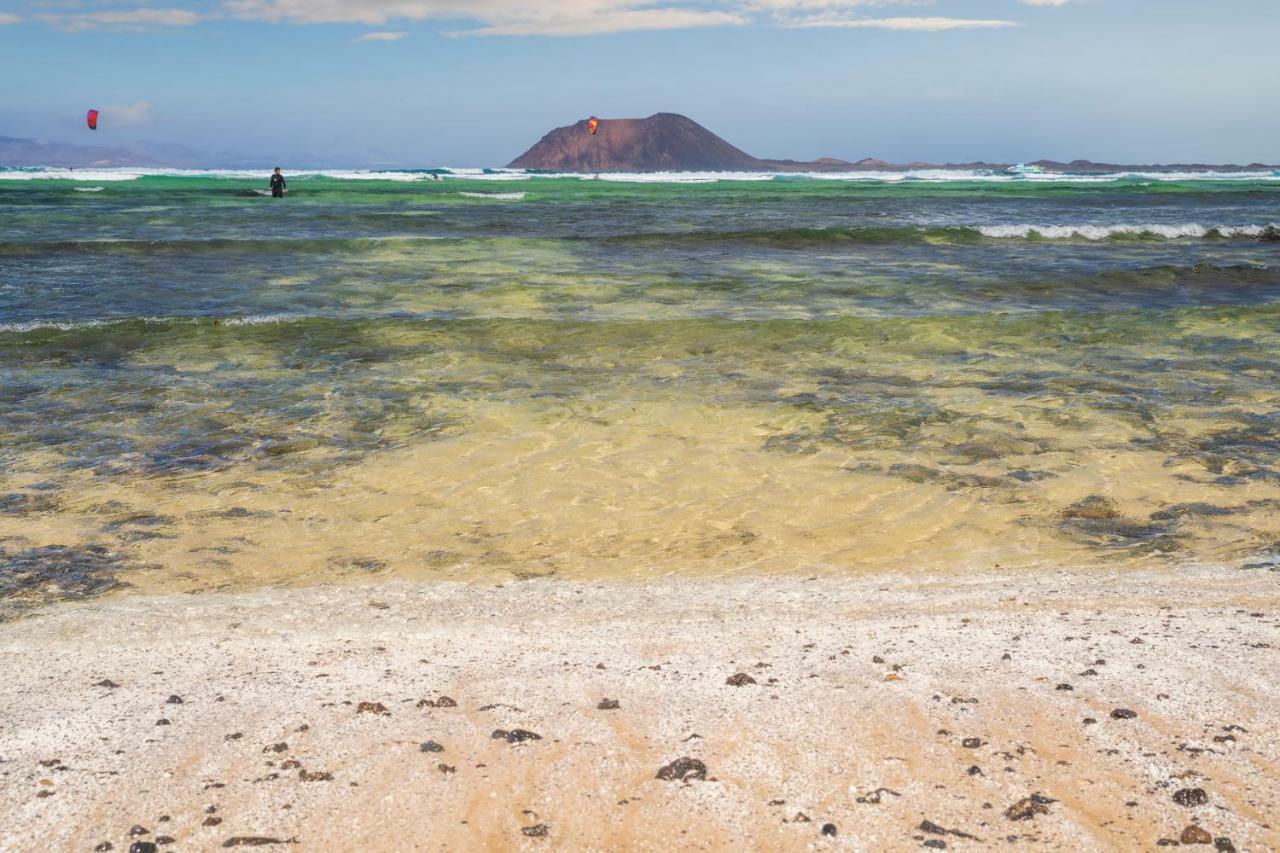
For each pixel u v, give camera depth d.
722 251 28.98
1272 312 18.08
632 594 6.84
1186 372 13.92
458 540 8.01
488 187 73.25
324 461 9.99
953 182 103.69
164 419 11.38
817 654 5.50
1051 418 11.56
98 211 41.59
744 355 14.84
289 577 7.23
